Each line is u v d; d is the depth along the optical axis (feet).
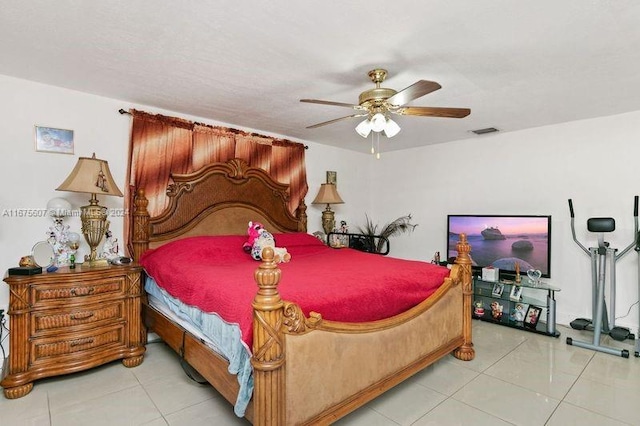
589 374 8.61
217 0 5.49
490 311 13.46
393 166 18.02
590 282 11.92
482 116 11.73
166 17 6.00
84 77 8.72
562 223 12.53
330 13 5.82
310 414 5.69
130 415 6.77
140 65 7.98
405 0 5.44
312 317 5.75
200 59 7.64
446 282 9.03
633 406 7.16
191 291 7.53
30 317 7.64
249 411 5.62
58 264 8.84
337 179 17.12
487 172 14.51
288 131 14.05
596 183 11.80
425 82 6.26
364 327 6.60
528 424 6.55
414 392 7.73
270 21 6.08
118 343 8.83
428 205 16.55
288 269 8.71
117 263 9.32
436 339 8.54
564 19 5.95
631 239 11.13
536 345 10.56
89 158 8.98
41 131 9.16
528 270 12.80
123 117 10.57
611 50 7.06
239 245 10.84
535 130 13.17
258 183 13.52
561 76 8.38
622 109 10.91
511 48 6.99
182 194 11.45
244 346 5.49
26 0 5.52
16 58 7.69
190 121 11.83
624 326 11.24
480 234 14.16
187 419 6.65
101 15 5.97
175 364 9.09
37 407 7.01
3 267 8.64
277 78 8.64
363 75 8.39
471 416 6.81
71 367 8.02
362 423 6.58
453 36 6.54
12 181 8.77
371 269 8.72
